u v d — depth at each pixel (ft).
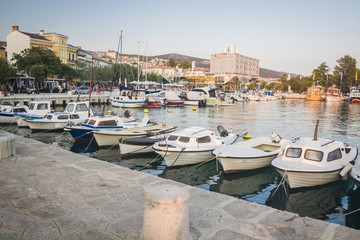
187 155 45.03
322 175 34.99
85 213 16.93
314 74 425.69
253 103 246.68
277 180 41.52
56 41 220.43
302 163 36.68
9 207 17.56
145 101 162.30
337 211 31.73
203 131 49.21
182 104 177.58
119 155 55.01
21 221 15.81
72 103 80.28
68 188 20.94
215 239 14.35
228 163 41.70
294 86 463.83
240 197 35.65
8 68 142.20
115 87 245.04
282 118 126.62
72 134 63.87
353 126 102.94
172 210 11.70
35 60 164.76
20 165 26.61
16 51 204.85
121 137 56.95
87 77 221.87
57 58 178.81
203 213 17.30
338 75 412.77
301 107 205.77
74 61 244.63
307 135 82.99
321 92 326.24
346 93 417.69
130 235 14.53
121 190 20.71
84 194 19.85
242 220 16.44
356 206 33.01
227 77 524.11
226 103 202.69
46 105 86.94
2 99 119.65
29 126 76.64
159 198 11.60
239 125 100.53
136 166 48.14
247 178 42.34
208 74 573.33
